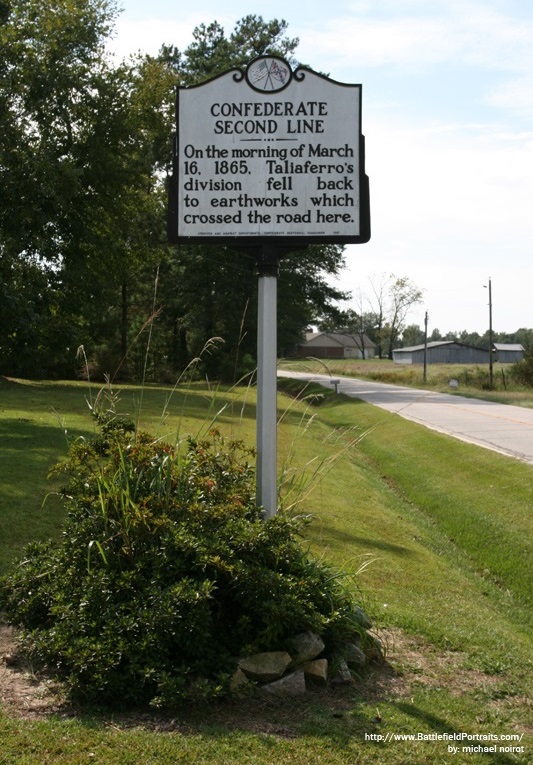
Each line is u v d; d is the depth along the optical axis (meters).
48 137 29.56
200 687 4.18
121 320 43.16
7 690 4.30
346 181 5.79
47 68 29.64
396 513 12.63
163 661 4.26
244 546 4.73
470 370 60.03
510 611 8.23
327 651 4.81
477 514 12.96
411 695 4.68
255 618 4.62
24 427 15.95
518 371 46.34
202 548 4.56
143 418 17.05
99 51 31.20
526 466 15.84
